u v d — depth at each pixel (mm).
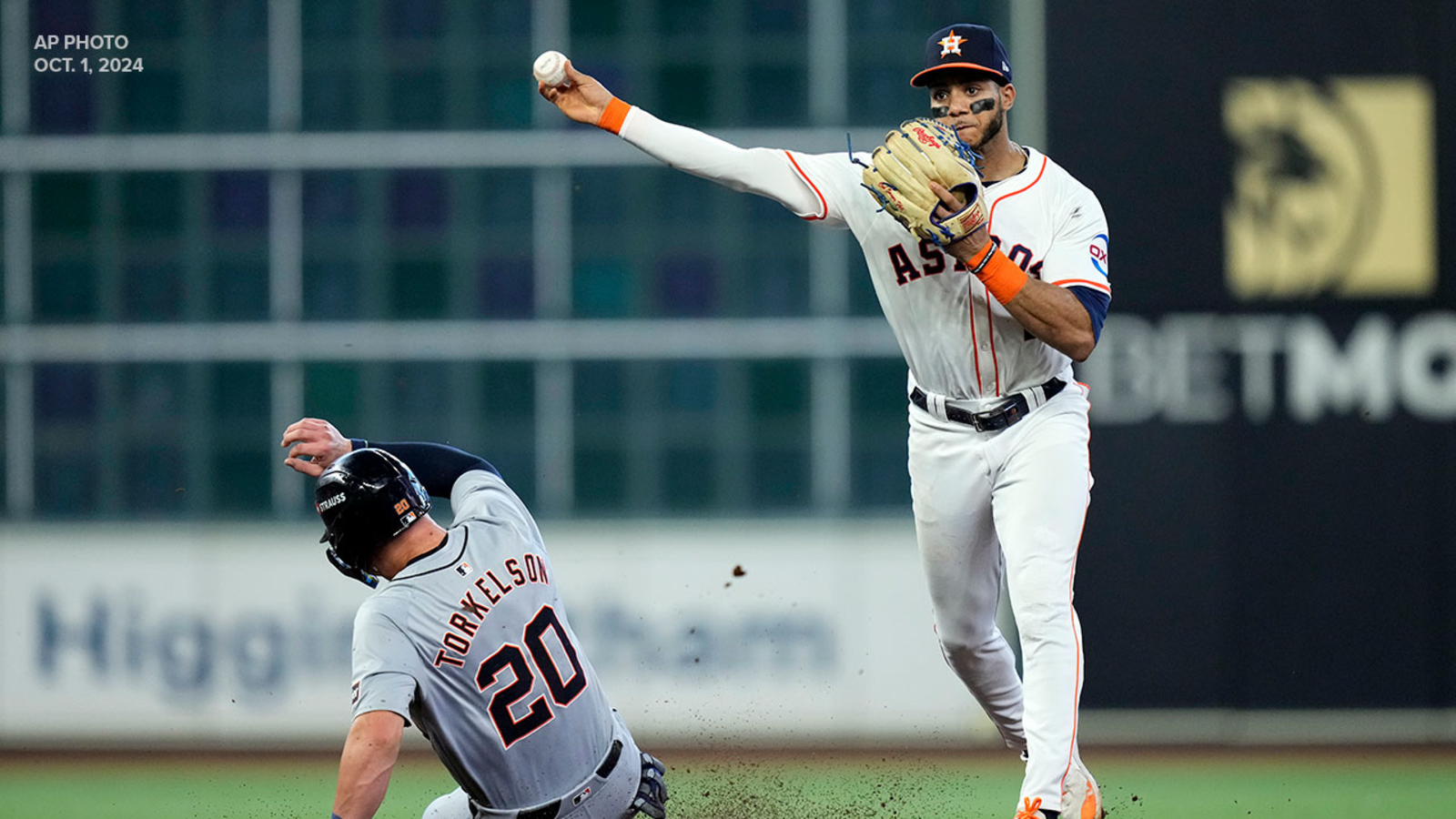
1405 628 33406
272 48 35656
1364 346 33625
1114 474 33906
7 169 35875
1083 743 33719
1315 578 33562
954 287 12805
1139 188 34000
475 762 11719
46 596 36031
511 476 35875
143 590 36000
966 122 12602
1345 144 33656
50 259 36000
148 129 35812
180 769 32719
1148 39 34062
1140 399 33938
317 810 26109
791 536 35688
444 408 35906
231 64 35719
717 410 35844
